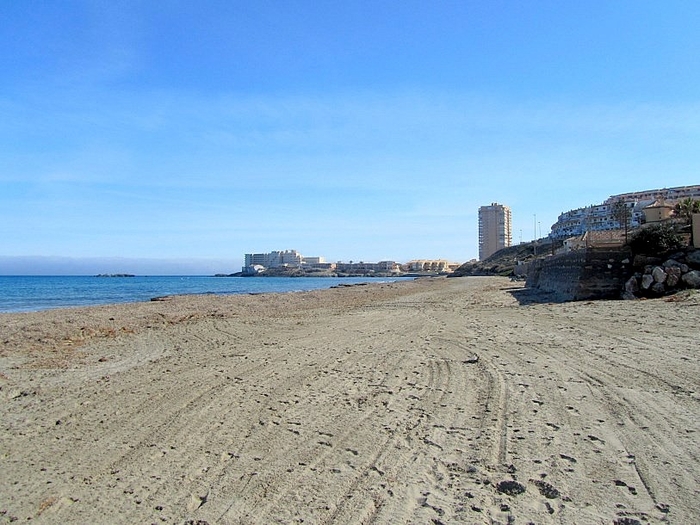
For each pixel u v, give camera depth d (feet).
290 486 17.54
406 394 29.30
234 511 15.85
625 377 30.94
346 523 14.92
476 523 14.67
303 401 28.50
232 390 31.65
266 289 279.49
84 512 16.10
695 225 82.58
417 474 18.20
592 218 417.49
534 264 177.78
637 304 70.13
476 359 38.81
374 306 105.19
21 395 32.55
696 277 75.72
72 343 56.49
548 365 35.50
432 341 49.85
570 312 68.64
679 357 35.86
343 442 21.72
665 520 14.47
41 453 21.59
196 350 49.65
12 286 315.17
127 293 227.20
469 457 19.57
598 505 15.47
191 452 21.12
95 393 32.40
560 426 22.62
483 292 148.66
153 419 26.08
